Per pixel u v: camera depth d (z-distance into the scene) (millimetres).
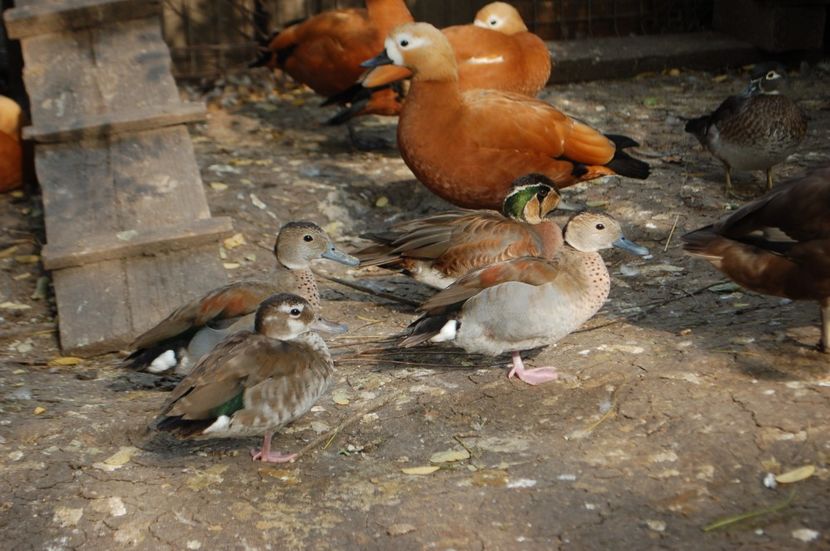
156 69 8117
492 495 4324
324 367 4707
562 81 10383
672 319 5902
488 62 7965
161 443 4836
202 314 5102
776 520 4035
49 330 6230
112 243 6367
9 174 8047
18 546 4148
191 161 7270
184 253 6453
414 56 6738
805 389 4910
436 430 4887
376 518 4227
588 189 7977
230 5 10391
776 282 5133
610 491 4297
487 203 7055
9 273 6949
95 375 5656
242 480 4520
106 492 4434
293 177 8367
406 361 5602
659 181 8109
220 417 4332
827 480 4246
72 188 7020
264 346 4504
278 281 5820
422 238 5910
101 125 7445
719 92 10023
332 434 4879
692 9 11062
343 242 7449
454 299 5023
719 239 5277
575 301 5059
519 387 5188
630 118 9461
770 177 7812
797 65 10516
